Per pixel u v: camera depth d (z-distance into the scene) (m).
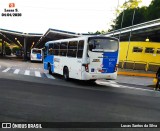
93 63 13.61
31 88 11.45
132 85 16.09
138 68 25.56
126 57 26.73
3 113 6.60
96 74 13.67
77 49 14.38
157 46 26.48
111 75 14.05
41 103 8.13
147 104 9.20
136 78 21.28
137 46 26.97
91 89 12.52
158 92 13.28
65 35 38.78
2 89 10.67
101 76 13.80
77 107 7.80
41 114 6.68
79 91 11.45
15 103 7.94
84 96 10.03
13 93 9.80
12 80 14.27
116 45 14.17
